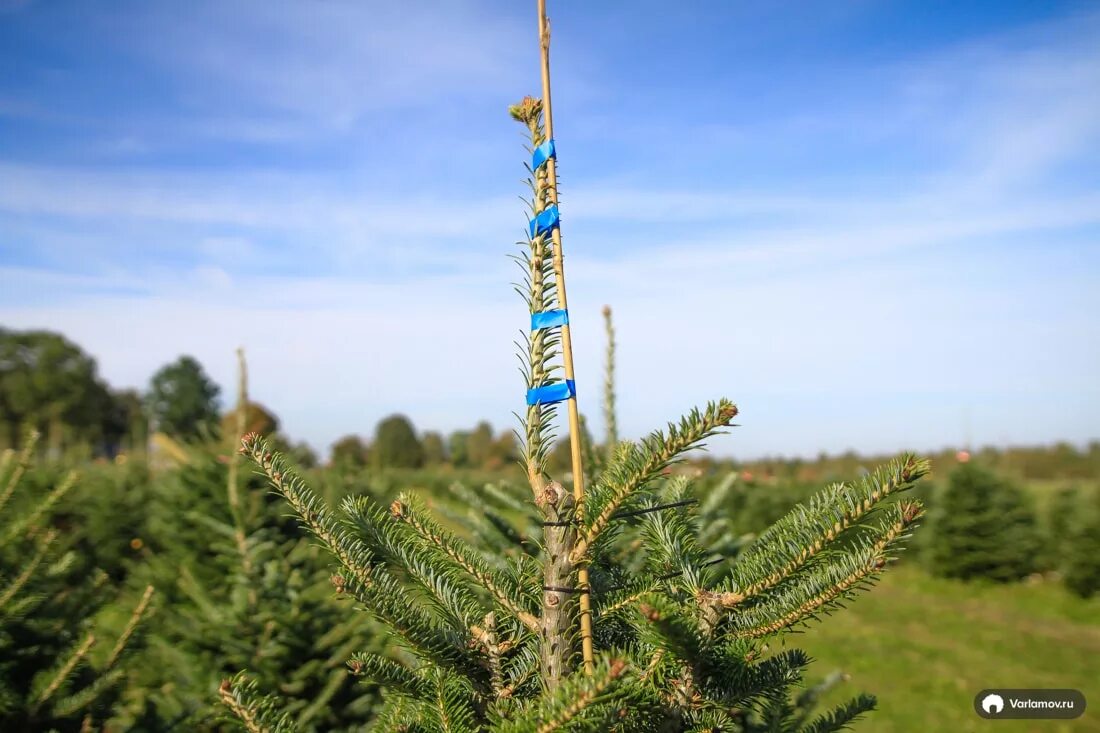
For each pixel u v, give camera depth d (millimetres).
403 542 1530
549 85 1452
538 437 1418
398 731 1412
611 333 2977
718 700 1330
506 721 1222
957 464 12500
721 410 1161
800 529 1362
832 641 8914
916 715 6555
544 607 1396
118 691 3340
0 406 47844
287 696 3988
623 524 1544
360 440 24234
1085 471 16672
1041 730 6043
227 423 7930
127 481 9648
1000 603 10656
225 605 4449
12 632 3168
